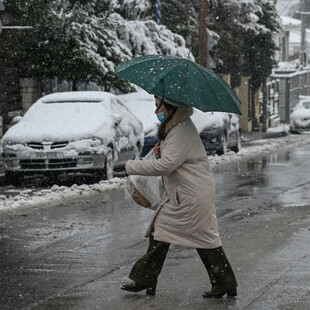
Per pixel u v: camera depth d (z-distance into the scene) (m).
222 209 19.45
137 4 45.19
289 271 12.41
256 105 66.31
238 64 58.12
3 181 26.48
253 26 55.47
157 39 42.38
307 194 22.42
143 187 10.63
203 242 10.46
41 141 24.62
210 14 53.62
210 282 11.49
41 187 25.25
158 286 11.52
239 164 32.44
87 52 36.25
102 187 23.31
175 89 9.94
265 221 17.61
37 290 11.34
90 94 27.14
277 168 30.55
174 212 10.39
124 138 27.00
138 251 14.23
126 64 10.55
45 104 26.69
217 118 35.81
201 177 10.37
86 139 24.62
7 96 36.06
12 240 15.27
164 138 10.39
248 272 12.36
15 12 35.94
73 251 14.22
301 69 89.12
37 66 36.62
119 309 10.31
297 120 62.66
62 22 36.19
